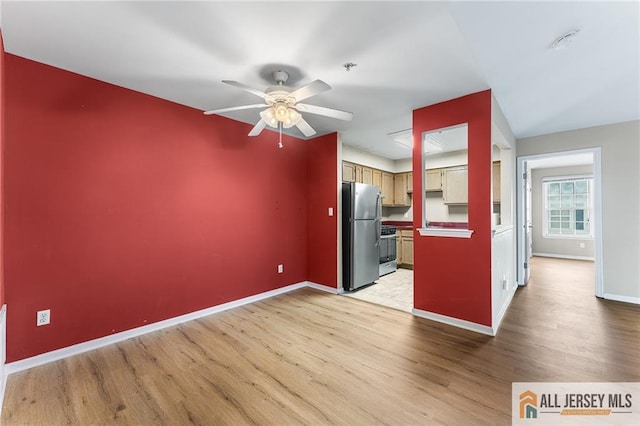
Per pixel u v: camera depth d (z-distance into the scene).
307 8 1.65
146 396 1.82
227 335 2.72
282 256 4.17
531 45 2.04
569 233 7.30
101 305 2.51
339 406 1.73
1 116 1.91
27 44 1.99
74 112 2.38
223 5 1.62
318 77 2.50
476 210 2.78
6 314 2.05
